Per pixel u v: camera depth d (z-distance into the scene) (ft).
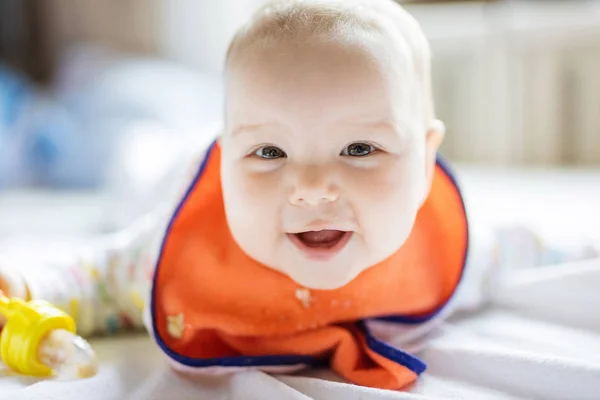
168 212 2.58
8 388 2.16
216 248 2.42
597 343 2.50
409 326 2.63
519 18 6.93
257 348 2.43
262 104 2.07
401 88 2.16
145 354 2.55
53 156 7.30
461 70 7.32
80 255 2.83
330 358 2.43
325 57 2.04
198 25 8.84
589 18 6.52
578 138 6.84
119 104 7.33
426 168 2.42
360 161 2.09
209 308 2.42
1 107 7.68
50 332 2.24
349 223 2.09
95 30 9.66
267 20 2.18
